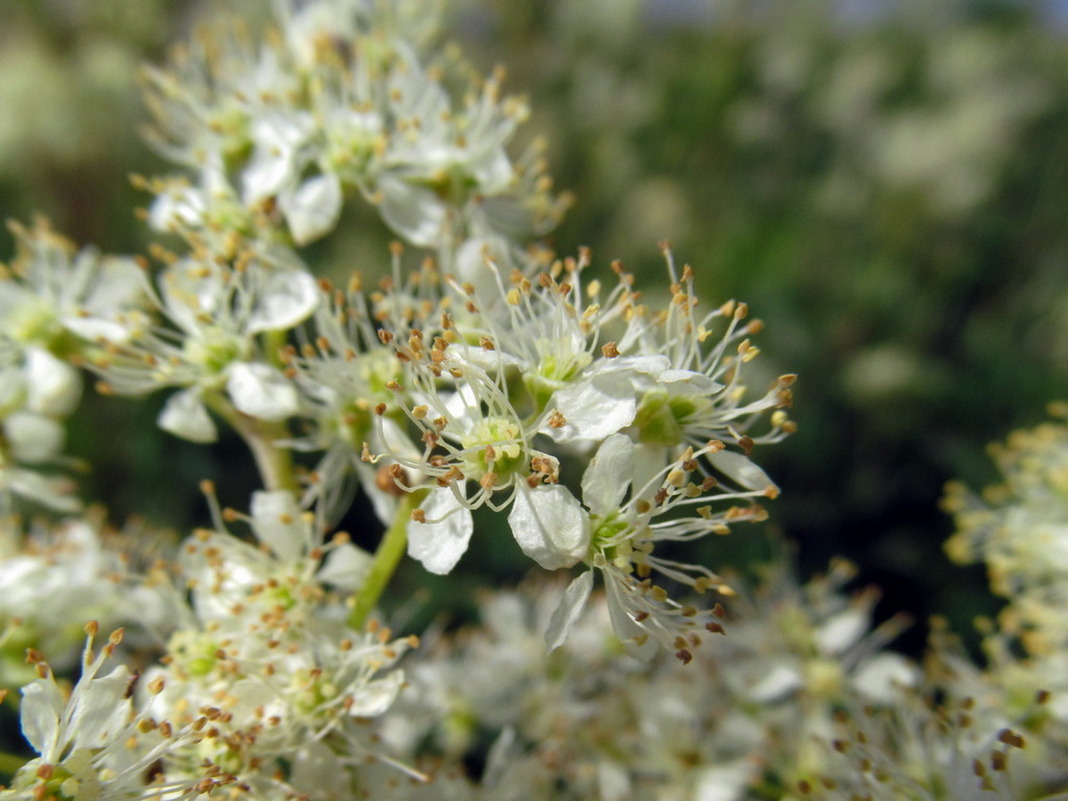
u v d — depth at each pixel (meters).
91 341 0.06
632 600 0.05
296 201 0.06
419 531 0.05
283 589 0.06
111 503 0.11
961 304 0.17
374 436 0.06
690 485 0.05
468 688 0.07
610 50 0.16
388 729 0.06
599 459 0.05
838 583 0.09
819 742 0.06
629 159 0.15
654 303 0.12
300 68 0.07
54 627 0.06
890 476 0.14
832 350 0.15
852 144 0.18
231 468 0.11
